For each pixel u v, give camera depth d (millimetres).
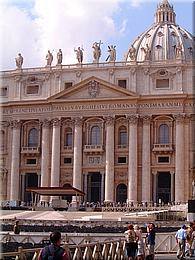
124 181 107375
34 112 113750
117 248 32875
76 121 110375
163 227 52625
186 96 105188
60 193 91062
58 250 17469
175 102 106312
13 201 106812
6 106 115625
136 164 106438
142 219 60781
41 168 111750
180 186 103812
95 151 108750
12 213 76812
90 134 110625
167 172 106938
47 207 93188
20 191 113250
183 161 104688
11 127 115375
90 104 109938
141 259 31094
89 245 28953
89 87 110000
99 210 93625
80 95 110625
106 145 108375
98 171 108875
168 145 105938
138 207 95562
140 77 109062
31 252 24250
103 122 109688
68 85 112812
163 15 170625
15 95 115562
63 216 70500
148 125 107500
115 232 46812
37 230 48875
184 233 36406
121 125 109250
